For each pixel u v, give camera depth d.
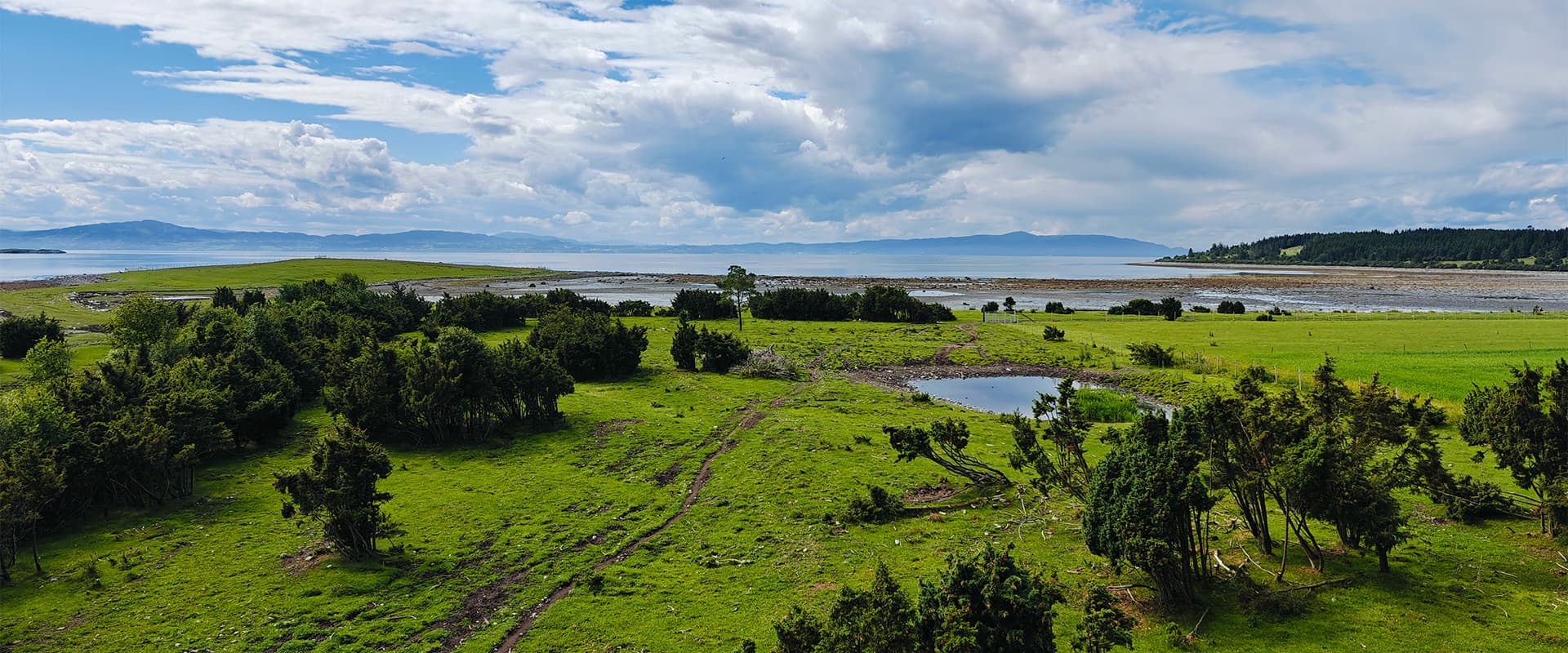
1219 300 157.62
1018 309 132.50
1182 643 17.14
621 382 58.06
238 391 37.78
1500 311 126.31
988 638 14.02
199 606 20.81
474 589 21.84
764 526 26.19
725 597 20.83
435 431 38.84
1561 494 21.09
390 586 22.03
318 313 71.94
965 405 52.59
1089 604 15.70
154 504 29.25
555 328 62.84
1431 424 35.50
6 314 100.75
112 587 22.03
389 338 81.44
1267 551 21.70
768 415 45.47
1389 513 19.77
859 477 31.03
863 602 14.77
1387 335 77.94
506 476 33.00
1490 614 17.77
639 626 19.31
